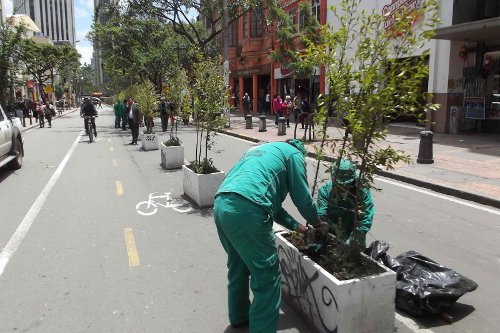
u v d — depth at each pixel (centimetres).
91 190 932
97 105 8338
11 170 1210
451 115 1756
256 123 2709
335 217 406
